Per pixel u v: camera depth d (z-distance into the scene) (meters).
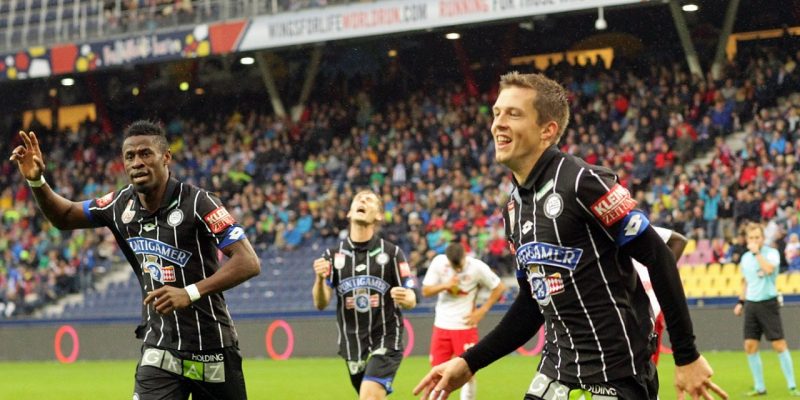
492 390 12.86
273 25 23.38
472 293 10.32
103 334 22.06
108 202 5.78
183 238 5.56
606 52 26.69
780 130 21.91
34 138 5.54
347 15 22.72
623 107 24.55
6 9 26.62
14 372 18.95
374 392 7.86
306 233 24.64
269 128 28.28
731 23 23.77
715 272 20.11
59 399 13.78
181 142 29.31
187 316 5.63
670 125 23.39
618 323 3.91
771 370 14.27
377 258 8.15
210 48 23.86
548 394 4.05
